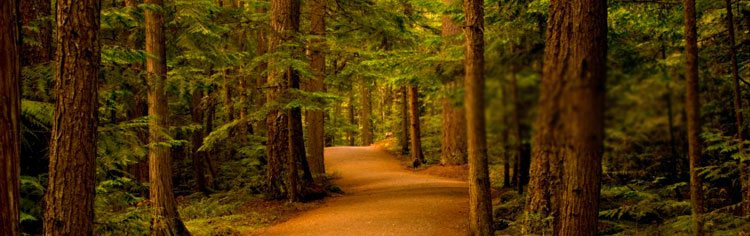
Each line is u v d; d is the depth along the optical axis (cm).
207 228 981
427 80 639
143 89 843
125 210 706
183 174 1798
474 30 618
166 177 850
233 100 1459
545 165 730
